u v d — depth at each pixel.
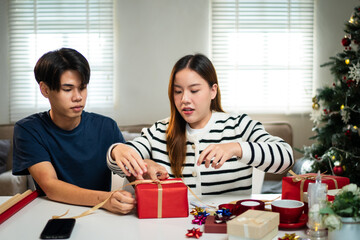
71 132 1.43
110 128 1.52
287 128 3.06
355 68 2.44
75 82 1.25
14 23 3.34
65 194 1.14
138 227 0.91
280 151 1.13
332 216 0.74
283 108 3.40
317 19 3.36
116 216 1.00
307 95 3.40
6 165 2.92
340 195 0.80
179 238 0.84
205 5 3.32
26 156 1.33
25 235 0.88
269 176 3.04
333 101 2.59
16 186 2.56
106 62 3.34
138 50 3.34
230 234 0.76
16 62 3.36
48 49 3.36
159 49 3.34
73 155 1.44
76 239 0.84
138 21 3.32
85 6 3.33
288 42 3.38
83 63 1.26
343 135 2.59
